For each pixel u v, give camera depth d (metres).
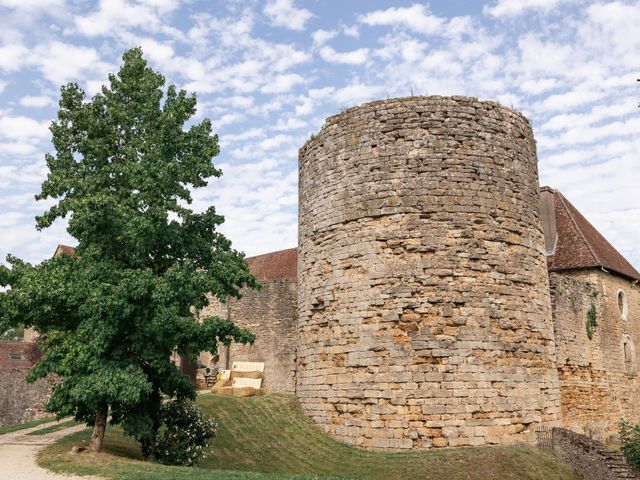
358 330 16.50
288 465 15.29
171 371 14.00
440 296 16.06
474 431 15.38
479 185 16.97
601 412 24.50
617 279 28.42
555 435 16.06
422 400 15.45
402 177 16.88
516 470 14.13
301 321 18.70
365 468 14.62
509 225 17.17
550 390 16.98
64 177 14.20
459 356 15.72
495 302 16.41
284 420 17.58
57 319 13.65
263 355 27.83
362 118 17.69
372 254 16.67
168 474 11.34
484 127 17.44
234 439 16.48
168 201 14.23
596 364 24.91
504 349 16.20
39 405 32.66
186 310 14.42
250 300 28.61
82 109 14.68
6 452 14.36
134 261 13.78
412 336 15.86
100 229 13.66
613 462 14.80
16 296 12.35
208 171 14.84
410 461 14.46
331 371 16.97
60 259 14.01
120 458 13.22
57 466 12.29
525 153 18.22
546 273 18.28
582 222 30.23
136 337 13.30
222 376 27.34
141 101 15.09
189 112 15.41
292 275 32.47
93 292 12.56
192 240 14.89
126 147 14.45
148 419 13.90
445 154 16.94
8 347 41.97
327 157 18.30
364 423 15.90
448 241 16.42
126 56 15.46
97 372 12.70
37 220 14.03
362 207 17.11
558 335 23.06
